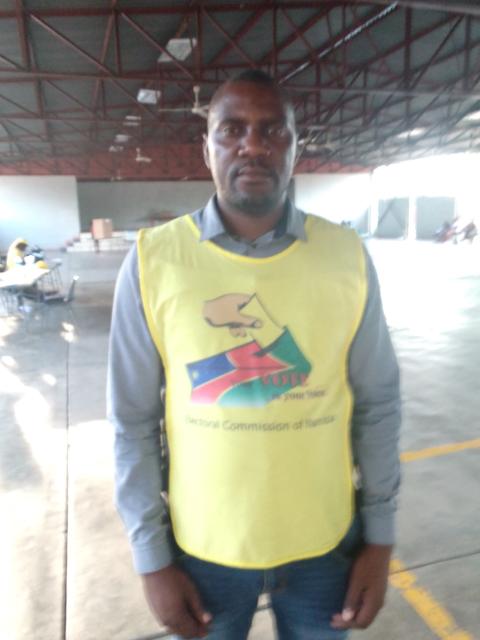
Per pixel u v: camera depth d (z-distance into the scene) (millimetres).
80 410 4090
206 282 895
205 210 951
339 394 968
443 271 12516
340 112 16375
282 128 920
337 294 923
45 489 2863
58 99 13633
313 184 24906
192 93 14023
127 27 8578
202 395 907
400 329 6770
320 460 949
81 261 17172
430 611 1938
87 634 1866
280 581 1000
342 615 1040
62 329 7090
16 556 2289
